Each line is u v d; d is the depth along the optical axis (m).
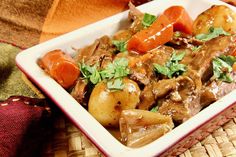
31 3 0.59
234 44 0.51
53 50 0.51
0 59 0.55
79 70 0.50
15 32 0.60
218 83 0.48
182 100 0.46
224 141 0.49
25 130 0.46
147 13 0.58
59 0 0.59
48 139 0.49
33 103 0.49
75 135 0.50
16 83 0.53
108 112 0.46
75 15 0.60
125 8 0.62
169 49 0.53
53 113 0.49
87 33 0.55
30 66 0.50
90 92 0.49
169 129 0.43
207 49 0.51
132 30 0.56
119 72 0.48
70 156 0.47
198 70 0.49
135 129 0.44
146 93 0.47
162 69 0.50
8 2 0.60
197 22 0.58
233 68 0.50
